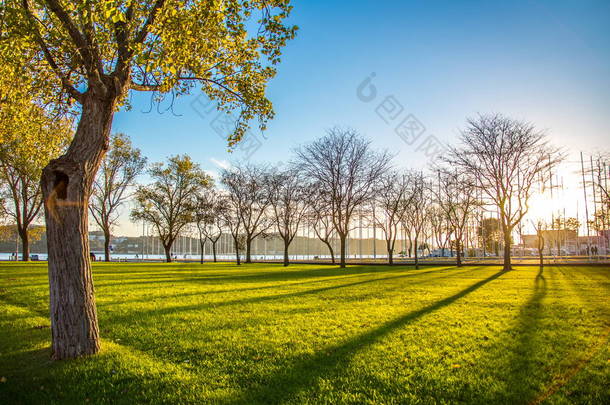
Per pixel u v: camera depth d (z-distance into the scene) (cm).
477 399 543
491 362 695
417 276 2764
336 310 1236
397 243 13425
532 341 834
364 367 671
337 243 12075
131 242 12275
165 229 5806
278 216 5478
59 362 692
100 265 4181
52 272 721
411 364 686
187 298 1523
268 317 1117
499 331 929
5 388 596
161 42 866
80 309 730
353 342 831
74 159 728
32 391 589
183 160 5591
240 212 5669
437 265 4638
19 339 855
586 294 1612
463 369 661
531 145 3478
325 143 4450
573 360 705
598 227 5344
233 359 729
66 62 976
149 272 3108
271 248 13512
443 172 4172
